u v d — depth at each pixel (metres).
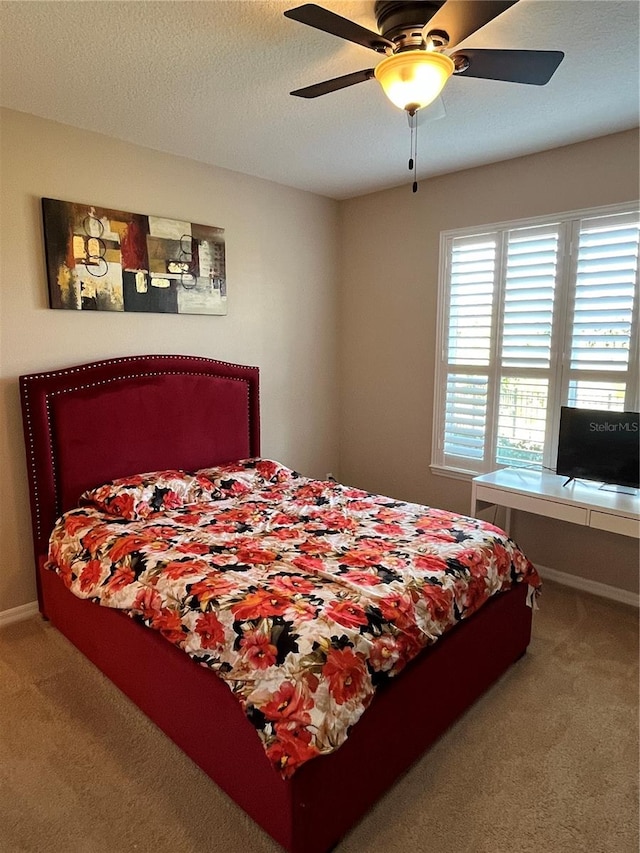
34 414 2.70
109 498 2.71
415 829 1.65
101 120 2.71
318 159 3.31
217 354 3.60
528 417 3.41
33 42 1.96
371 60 2.11
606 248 2.99
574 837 1.62
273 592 1.82
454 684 2.05
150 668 2.01
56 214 2.75
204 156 3.26
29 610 2.91
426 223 3.77
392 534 2.41
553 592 3.21
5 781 1.83
